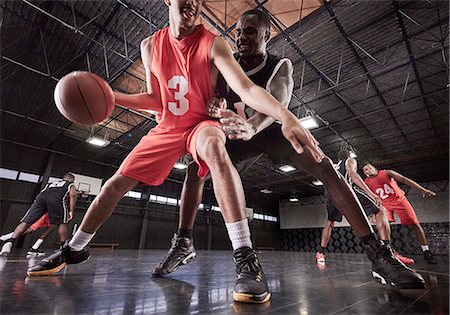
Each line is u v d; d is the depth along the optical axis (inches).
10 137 380.8
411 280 37.9
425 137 391.9
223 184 34.4
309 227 670.5
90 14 212.7
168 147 45.8
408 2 197.9
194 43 44.0
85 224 46.8
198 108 46.1
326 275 63.1
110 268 67.6
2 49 235.5
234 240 34.1
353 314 24.9
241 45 57.4
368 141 413.7
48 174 397.7
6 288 34.6
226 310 26.0
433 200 525.7
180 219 57.2
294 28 218.2
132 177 45.1
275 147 54.7
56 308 25.1
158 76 47.2
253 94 31.6
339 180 47.6
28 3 181.6
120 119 354.6
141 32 226.2
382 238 99.5
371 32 224.7
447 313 25.5
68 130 386.9
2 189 366.0
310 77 279.4
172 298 31.4
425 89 288.5
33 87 287.3
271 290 39.3
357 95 304.7
